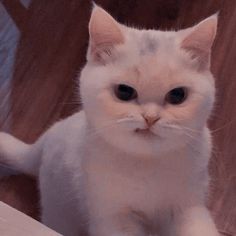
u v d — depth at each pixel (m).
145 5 1.72
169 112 0.86
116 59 0.89
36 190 1.46
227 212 1.39
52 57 1.65
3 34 1.68
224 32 1.69
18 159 1.45
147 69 0.85
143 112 0.84
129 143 0.89
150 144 0.88
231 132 1.50
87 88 0.91
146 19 1.70
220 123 1.51
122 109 0.86
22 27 1.70
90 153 0.97
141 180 0.96
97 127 0.91
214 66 1.62
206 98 0.89
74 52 1.66
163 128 0.85
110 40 0.91
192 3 1.73
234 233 1.35
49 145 1.25
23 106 1.58
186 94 0.88
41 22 1.71
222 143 1.49
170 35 0.93
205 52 0.91
